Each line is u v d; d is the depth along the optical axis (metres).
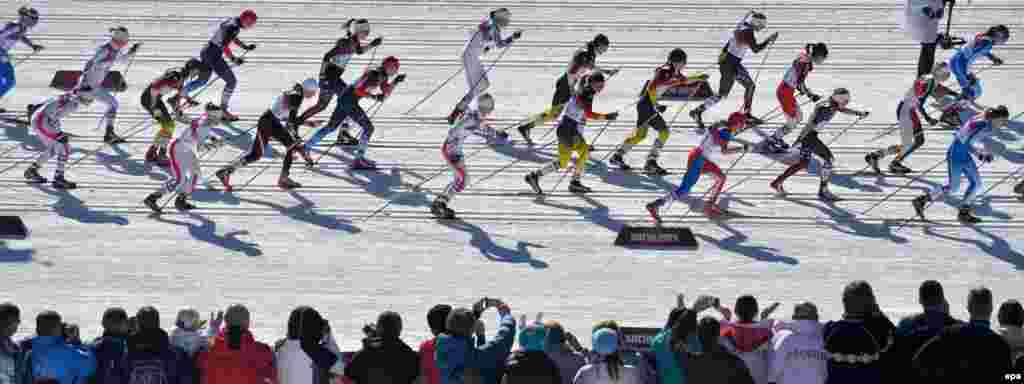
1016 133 68.50
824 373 37.75
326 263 55.06
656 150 63.84
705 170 58.16
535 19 85.38
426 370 38.22
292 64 78.19
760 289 52.94
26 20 69.06
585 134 68.88
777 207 60.72
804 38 82.00
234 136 68.25
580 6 87.75
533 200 61.44
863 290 37.38
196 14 85.75
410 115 71.19
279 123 61.28
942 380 36.22
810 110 71.62
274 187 62.44
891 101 72.75
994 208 60.47
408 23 84.56
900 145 63.62
